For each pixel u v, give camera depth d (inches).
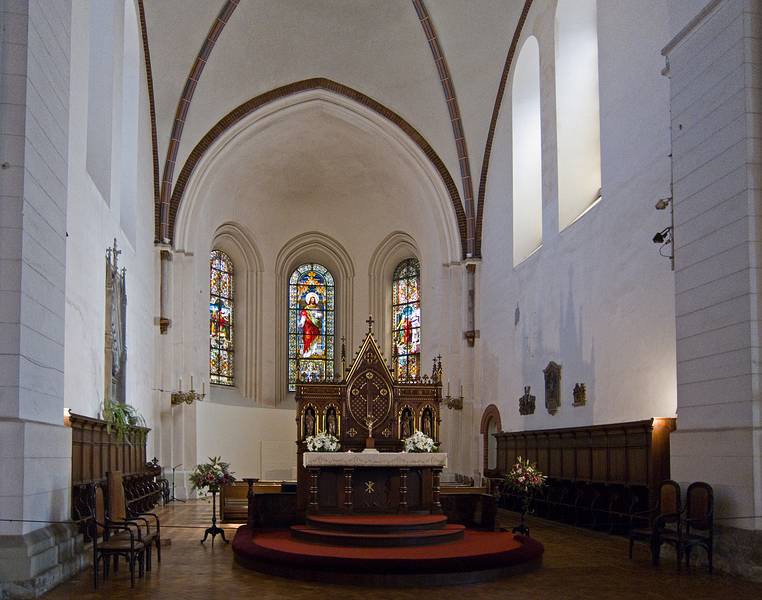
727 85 418.6
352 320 1167.0
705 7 433.4
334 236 1173.7
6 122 367.6
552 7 738.8
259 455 1057.5
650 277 543.8
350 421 740.7
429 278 1047.0
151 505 745.0
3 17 370.3
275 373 1133.7
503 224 884.0
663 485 448.1
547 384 732.7
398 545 451.5
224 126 944.9
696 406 438.9
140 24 802.8
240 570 418.9
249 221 1117.1
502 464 837.8
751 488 388.5
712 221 428.5
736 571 396.5
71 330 491.8
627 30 587.2
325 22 912.9
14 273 362.0
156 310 893.2
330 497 519.8
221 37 881.5
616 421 591.2
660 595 353.4
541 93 770.2
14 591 338.0
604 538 555.8
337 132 1025.5
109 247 620.1
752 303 396.2
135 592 357.4
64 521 412.8
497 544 466.6
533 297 781.3
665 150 526.6
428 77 939.3
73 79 494.6
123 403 679.1
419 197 1029.2
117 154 665.0
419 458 517.7
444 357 981.2
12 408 358.3
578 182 722.8
